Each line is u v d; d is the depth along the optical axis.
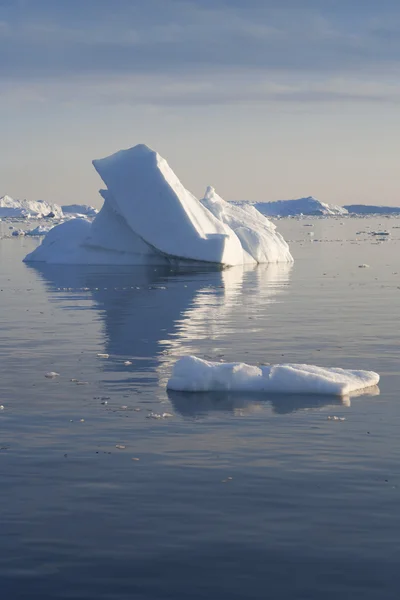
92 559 9.28
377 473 11.72
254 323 25.94
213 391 16.56
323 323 25.89
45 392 16.58
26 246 84.00
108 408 15.25
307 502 10.72
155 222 49.81
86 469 11.96
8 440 13.33
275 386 16.45
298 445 12.97
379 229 134.12
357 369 18.75
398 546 9.52
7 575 8.96
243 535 9.81
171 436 13.49
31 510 10.53
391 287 37.75
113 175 51.38
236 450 12.75
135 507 10.61
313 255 62.53
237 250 51.00
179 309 29.50
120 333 24.00
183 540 9.70
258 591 8.64
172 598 8.54
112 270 47.97
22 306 30.84
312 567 9.09
